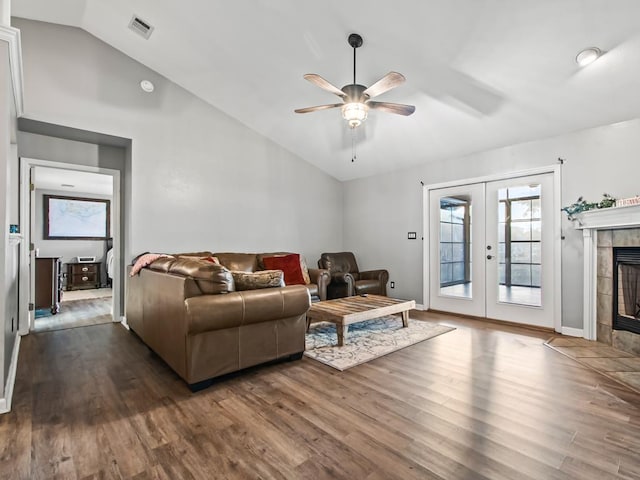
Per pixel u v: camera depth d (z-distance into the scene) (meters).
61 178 5.77
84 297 6.09
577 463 1.48
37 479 1.38
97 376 2.47
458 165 4.54
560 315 3.62
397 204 5.30
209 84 4.13
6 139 1.97
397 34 2.84
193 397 2.12
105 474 1.41
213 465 1.47
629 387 2.25
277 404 2.02
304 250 5.57
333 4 2.70
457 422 1.82
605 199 3.10
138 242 3.84
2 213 1.95
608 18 2.27
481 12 2.45
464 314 4.50
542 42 2.56
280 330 2.65
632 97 2.88
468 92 3.33
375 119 4.27
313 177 5.72
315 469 1.44
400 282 5.26
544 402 2.04
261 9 2.93
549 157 3.69
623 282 3.05
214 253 4.32
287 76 3.75
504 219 4.13
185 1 3.01
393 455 1.54
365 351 3.00
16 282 3.18
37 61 3.31
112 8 3.22
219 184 4.54
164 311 2.54
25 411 1.95
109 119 3.69
